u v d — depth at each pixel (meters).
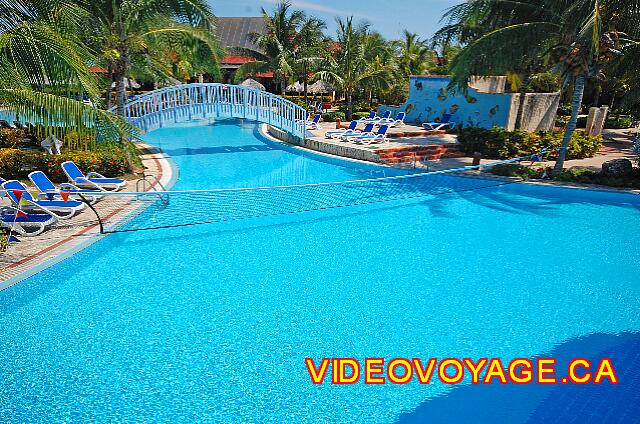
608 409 5.38
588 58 13.83
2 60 6.76
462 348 6.52
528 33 14.84
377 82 30.78
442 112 25.19
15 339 6.43
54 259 8.29
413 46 39.16
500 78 27.77
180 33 14.91
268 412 5.24
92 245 9.27
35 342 6.37
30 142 17.58
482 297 8.00
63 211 10.16
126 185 13.44
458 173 16.52
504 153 18.94
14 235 9.23
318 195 14.36
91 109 7.41
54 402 5.27
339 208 13.08
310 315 7.29
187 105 18.17
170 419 5.08
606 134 27.81
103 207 11.40
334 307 7.56
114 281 8.21
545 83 29.55
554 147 18.83
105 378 5.69
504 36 14.98
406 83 36.47
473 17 17.97
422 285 8.42
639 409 5.39
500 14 17.19
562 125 28.20
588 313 7.50
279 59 31.17
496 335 6.84
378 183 15.91
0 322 6.83
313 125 25.80
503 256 9.83
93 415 5.09
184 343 6.45
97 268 8.71
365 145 19.84
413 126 25.06
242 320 7.09
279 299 7.78
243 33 46.09
